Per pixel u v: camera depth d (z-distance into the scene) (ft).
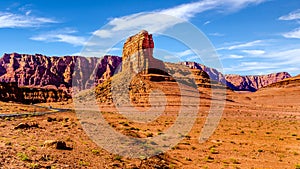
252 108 329.52
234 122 185.88
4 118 132.98
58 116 163.63
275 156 83.87
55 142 60.23
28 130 84.23
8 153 47.85
